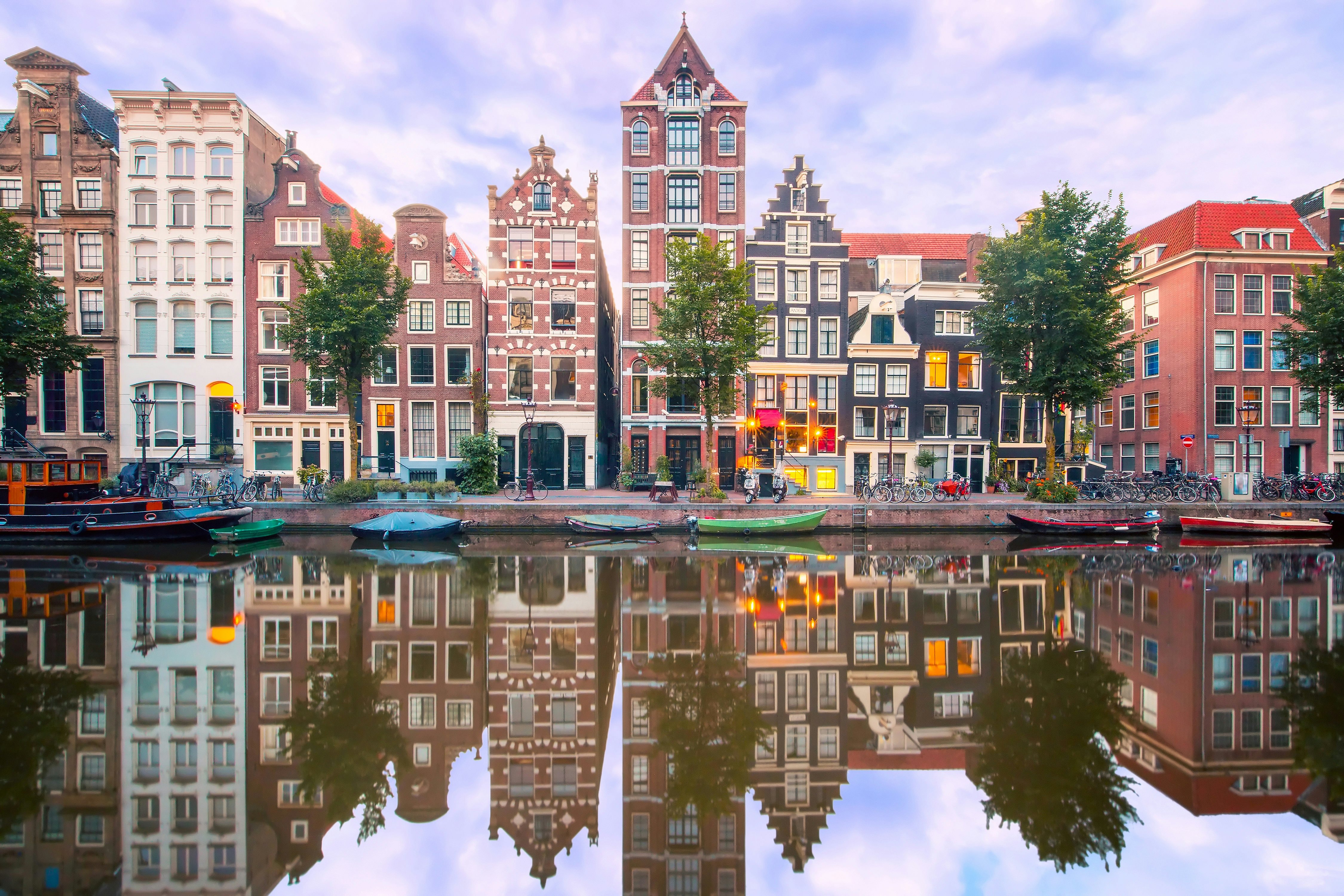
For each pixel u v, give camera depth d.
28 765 7.00
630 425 32.72
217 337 31.39
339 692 9.00
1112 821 6.13
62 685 9.08
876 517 25.45
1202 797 6.48
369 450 31.53
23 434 27.84
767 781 7.09
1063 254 25.88
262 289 31.41
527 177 32.41
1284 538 24.25
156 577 16.22
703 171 32.81
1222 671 9.79
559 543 22.78
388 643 11.02
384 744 7.64
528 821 6.43
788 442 33.19
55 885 5.25
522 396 32.50
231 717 8.20
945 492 28.08
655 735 7.98
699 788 6.98
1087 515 25.72
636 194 33.06
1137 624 12.24
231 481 27.08
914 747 7.62
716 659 10.41
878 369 33.41
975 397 33.62
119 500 21.98
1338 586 15.45
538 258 32.41
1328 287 26.84
